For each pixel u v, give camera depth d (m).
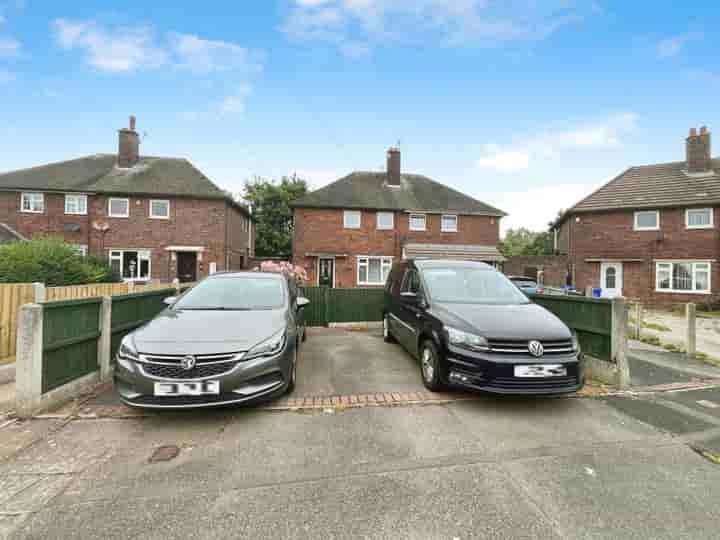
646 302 17.97
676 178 18.33
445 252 19.70
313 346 7.06
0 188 17.78
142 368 3.23
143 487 2.39
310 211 20.36
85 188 18.41
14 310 5.02
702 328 10.45
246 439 3.08
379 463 2.73
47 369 3.61
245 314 4.14
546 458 2.85
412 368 5.42
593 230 19.48
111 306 4.74
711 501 2.34
